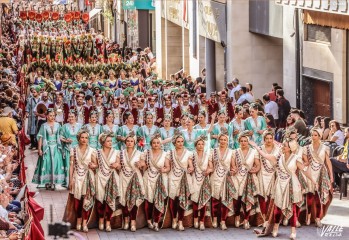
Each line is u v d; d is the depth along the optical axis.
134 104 30.31
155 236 21.31
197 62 47.94
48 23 71.25
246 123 26.44
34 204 19.06
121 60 48.12
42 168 26.14
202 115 26.09
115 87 38.94
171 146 25.72
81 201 21.75
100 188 21.72
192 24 48.78
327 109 32.59
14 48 57.50
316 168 21.70
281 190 20.72
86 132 21.81
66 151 26.14
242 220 21.92
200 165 21.67
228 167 21.67
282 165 20.73
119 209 21.97
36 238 18.16
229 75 40.91
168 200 21.80
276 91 32.88
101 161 21.70
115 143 25.92
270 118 27.47
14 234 17.27
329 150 23.19
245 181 21.70
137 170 21.78
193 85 42.34
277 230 21.00
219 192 21.70
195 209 21.81
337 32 30.88
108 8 74.19
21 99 35.72
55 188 26.42
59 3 85.38
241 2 40.16
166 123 25.94
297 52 34.03
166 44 55.56
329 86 32.00
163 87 35.50
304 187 21.66
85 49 51.78
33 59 50.75
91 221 21.88
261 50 40.31
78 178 21.69
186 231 21.73
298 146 21.08
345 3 27.28
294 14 34.03
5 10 80.38
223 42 41.50
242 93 33.34
